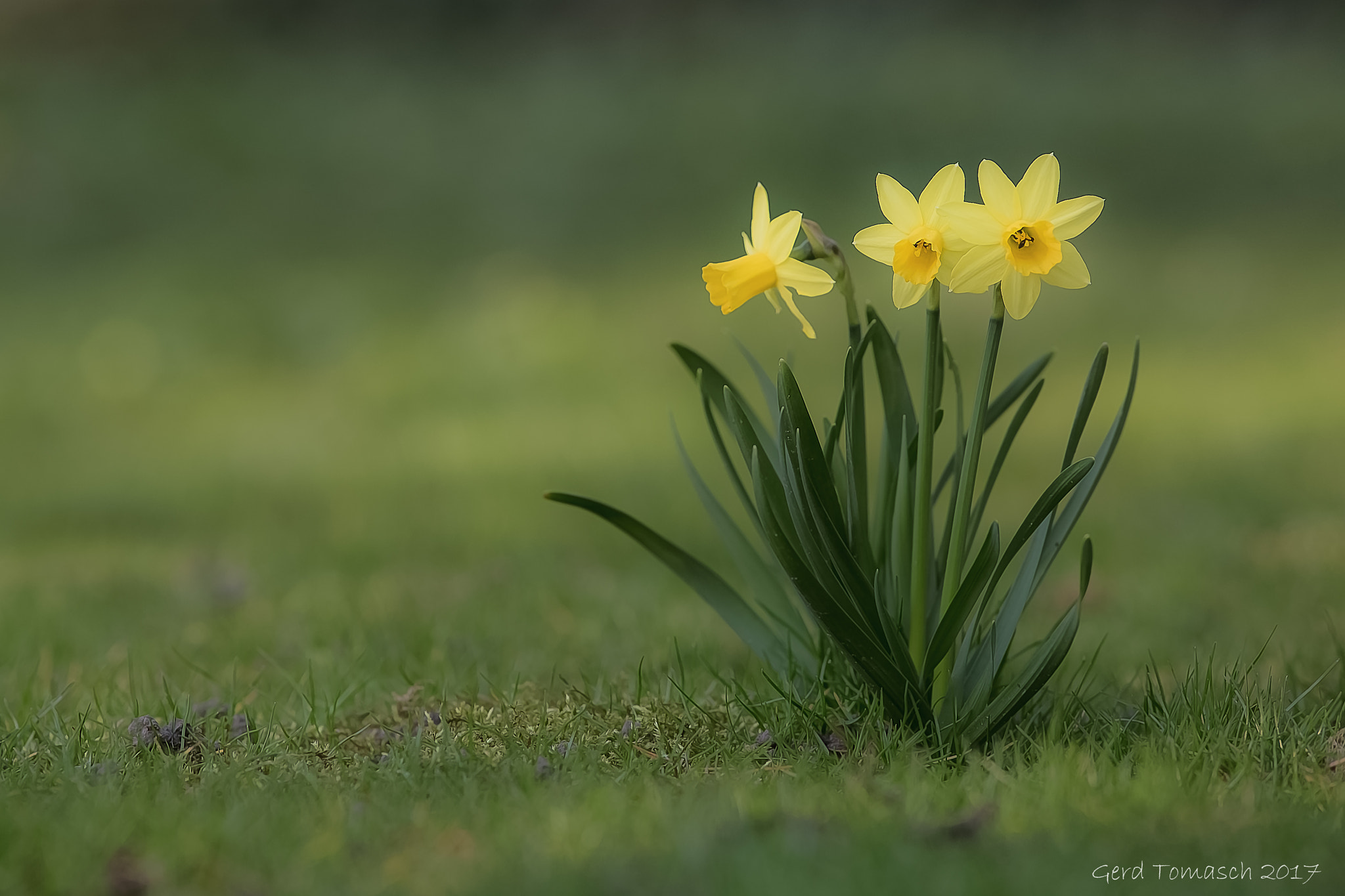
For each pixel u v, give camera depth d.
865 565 4.33
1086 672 5.16
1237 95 25.78
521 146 25.97
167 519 11.05
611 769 4.12
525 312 18.55
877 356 4.55
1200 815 3.52
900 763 3.95
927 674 4.20
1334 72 26.44
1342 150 23.09
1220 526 9.04
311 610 7.07
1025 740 4.24
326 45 31.30
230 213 24.23
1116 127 24.38
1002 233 3.89
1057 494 3.89
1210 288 18.30
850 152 23.84
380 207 24.12
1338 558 7.57
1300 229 20.45
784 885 3.00
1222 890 3.01
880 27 29.56
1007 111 25.23
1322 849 3.24
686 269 19.92
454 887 3.11
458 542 9.51
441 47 31.20
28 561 9.36
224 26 31.77
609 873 3.11
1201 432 12.73
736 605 4.79
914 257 3.98
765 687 4.98
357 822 3.57
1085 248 20.06
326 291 20.53
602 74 28.80
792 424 3.89
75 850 3.33
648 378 16.36
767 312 17.78
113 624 6.93
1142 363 15.77
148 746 4.36
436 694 5.20
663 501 10.85
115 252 22.86
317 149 26.62
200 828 3.48
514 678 5.35
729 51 29.25
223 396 16.95
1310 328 16.48
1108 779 3.77
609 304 18.86
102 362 18.08
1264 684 5.18
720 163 24.00
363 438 14.56
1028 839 3.34
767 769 4.07
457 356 17.73
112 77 29.67
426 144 26.47
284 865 3.29
